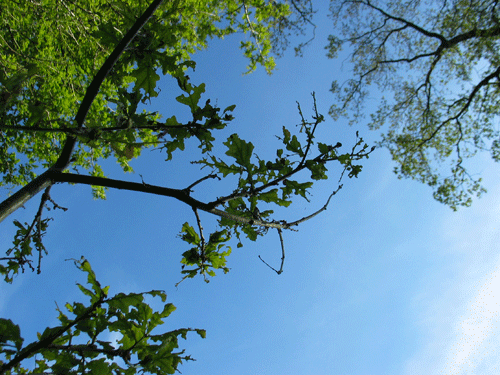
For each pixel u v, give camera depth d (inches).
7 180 274.4
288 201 108.4
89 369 71.1
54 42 277.0
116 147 89.7
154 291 76.5
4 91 65.9
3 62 202.2
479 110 454.9
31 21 253.6
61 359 71.9
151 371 76.2
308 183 101.7
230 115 95.1
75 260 74.1
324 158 96.7
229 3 333.4
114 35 94.7
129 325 76.4
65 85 261.6
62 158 86.5
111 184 87.1
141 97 87.7
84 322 72.6
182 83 94.2
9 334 64.1
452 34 415.2
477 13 384.5
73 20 262.2
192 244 117.1
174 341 80.1
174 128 94.0
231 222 113.7
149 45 93.8
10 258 90.0
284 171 103.8
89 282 75.0
